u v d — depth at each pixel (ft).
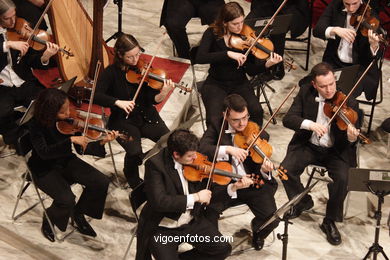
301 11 62.44
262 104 60.49
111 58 57.47
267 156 43.01
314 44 70.13
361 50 54.19
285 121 46.37
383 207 49.60
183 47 62.75
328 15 55.21
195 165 40.04
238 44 50.52
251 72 51.65
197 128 57.52
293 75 65.05
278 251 45.03
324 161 46.50
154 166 38.88
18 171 50.65
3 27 48.57
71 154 43.93
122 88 46.98
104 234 45.68
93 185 43.34
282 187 51.03
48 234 44.68
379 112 60.39
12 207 47.24
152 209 39.63
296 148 46.88
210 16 61.21
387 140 56.95
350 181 39.81
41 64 50.26
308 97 46.55
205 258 40.57
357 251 45.50
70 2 54.49
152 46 66.80
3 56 48.44
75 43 54.54
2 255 43.06
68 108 42.55
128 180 48.83
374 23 53.72
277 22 52.90
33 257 43.68
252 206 43.34
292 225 47.52
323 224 46.75
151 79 47.24
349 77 48.49
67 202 42.47
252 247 44.96
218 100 51.11
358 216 48.65
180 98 58.18
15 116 49.37
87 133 44.16
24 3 54.44
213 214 41.55
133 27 71.46
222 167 41.37
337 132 45.96
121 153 53.67
